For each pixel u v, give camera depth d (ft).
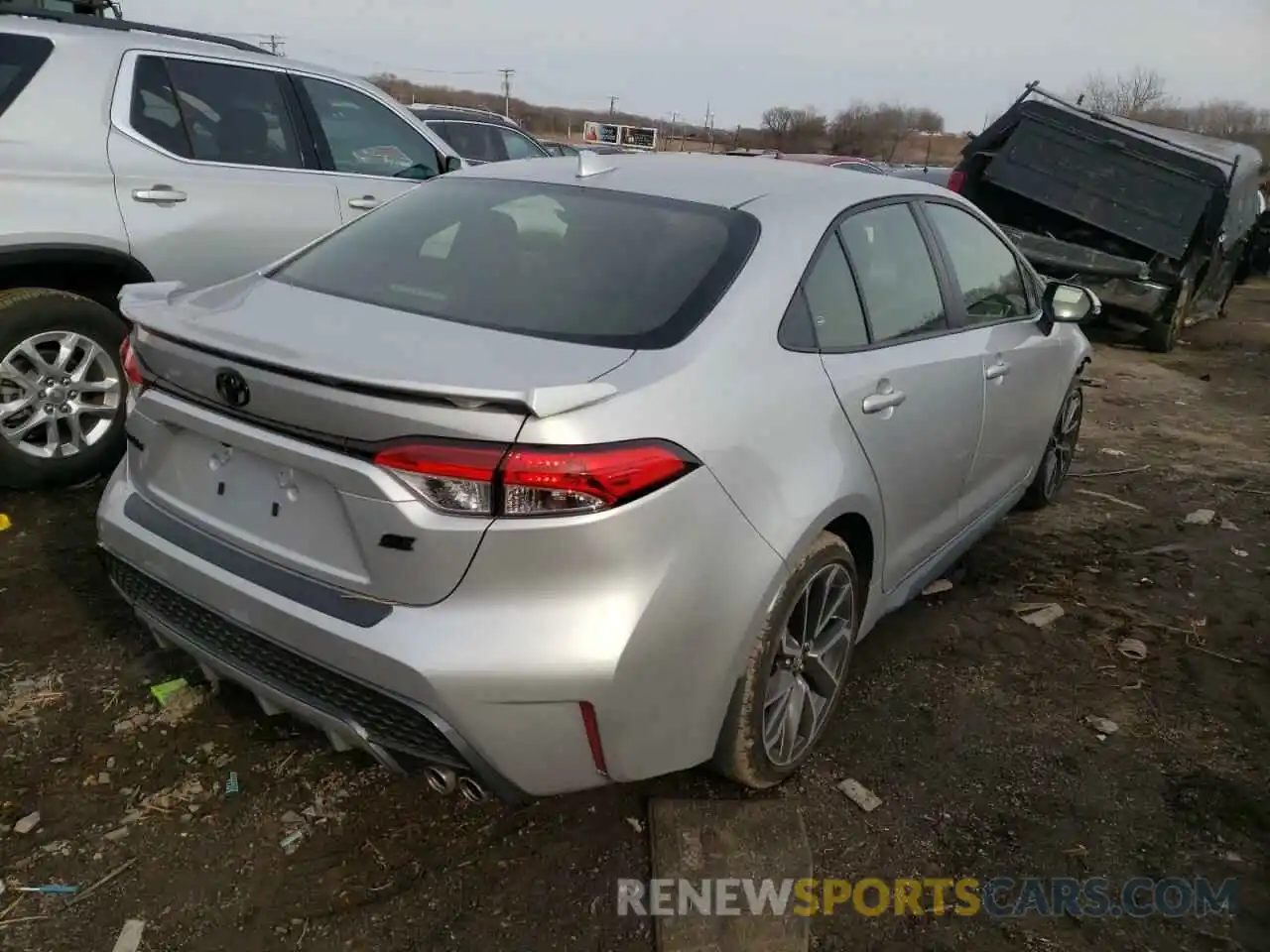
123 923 7.49
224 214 15.76
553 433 6.72
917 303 11.12
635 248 9.09
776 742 9.04
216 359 7.54
